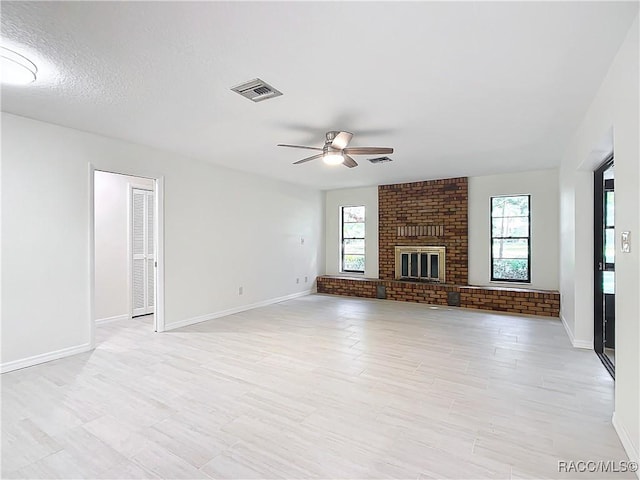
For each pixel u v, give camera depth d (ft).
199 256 17.22
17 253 11.15
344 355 12.35
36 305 11.55
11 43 6.89
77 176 12.55
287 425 7.79
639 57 6.01
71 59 7.52
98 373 10.73
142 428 7.67
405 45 7.00
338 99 9.70
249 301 20.33
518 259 20.68
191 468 6.37
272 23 6.27
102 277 17.07
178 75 8.29
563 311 16.84
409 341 14.01
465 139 13.53
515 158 16.79
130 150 14.16
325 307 20.94
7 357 10.89
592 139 9.89
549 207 19.58
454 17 6.09
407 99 9.70
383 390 9.54
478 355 12.34
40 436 7.37
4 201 10.89
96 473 6.24
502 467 6.36
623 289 7.00
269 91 9.18
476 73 8.19
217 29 6.45
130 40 6.81
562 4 5.74
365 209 25.86
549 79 8.49
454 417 8.12
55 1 5.62
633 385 6.47
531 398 9.05
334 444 7.09
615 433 7.41
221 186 18.48
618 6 5.80
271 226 22.08
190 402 8.86
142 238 18.85
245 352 12.68
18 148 11.14
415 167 18.81
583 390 9.52
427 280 23.06
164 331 15.48
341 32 6.55
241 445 7.06
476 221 21.58
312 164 18.06
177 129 12.38
